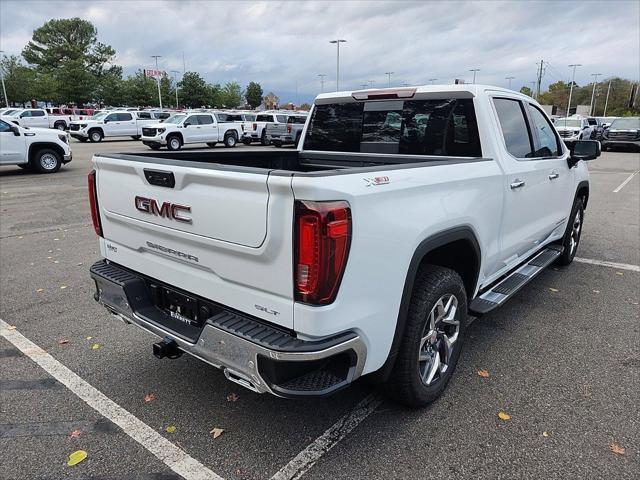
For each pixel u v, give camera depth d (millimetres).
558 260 5805
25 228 7895
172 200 2625
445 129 3729
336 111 4406
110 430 2881
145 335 4113
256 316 2383
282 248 2170
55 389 3305
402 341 2768
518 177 3768
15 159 14273
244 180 2221
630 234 7602
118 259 3229
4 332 4152
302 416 2998
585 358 3695
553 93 108125
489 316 4445
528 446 2717
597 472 2520
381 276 2395
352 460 2619
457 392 3242
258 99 91312
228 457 2650
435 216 2725
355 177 2264
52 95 64312
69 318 4441
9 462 2623
